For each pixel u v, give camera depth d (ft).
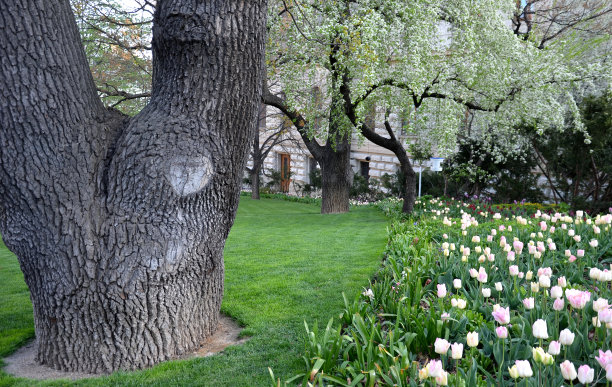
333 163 59.93
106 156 15.05
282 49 41.19
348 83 40.73
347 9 38.91
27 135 13.69
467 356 11.32
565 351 10.48
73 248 14.33
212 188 15.35
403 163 50.83
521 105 45.70
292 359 14.65
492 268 18.51
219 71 14.69
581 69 44.70
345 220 51.93
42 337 15.42
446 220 28.22
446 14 42.47
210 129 14.90
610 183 47.29
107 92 51.70
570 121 48.34
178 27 14.39
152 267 14.74
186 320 16.06
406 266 19.77
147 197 14.60
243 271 25.93
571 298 10.95
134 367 15.07
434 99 45.27
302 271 25.54
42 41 13.73
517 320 13.28
